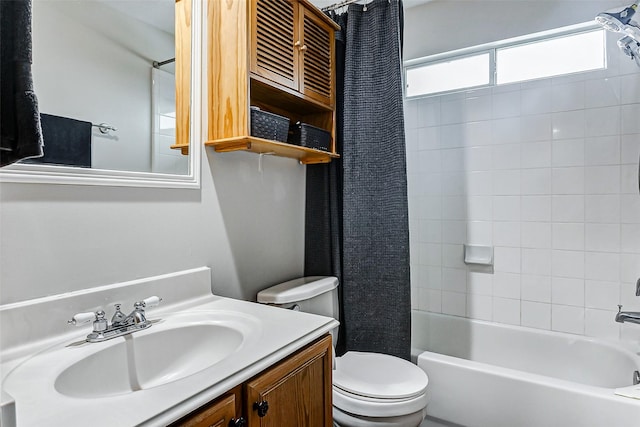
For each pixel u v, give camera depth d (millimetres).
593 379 1881
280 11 1511
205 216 1415
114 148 1108
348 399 1410
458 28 2248
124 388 934
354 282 1921
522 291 2150
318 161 1919
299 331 1011
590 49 2000
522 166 2139
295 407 956
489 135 2234
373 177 1908
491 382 1631
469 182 2303
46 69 950
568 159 2016
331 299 1862
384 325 1871
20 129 540
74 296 970
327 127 1891
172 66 1297
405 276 1833
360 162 1922
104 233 1066
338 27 1875
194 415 684
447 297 2381
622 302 1896
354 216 1919
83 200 1017
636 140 1852
